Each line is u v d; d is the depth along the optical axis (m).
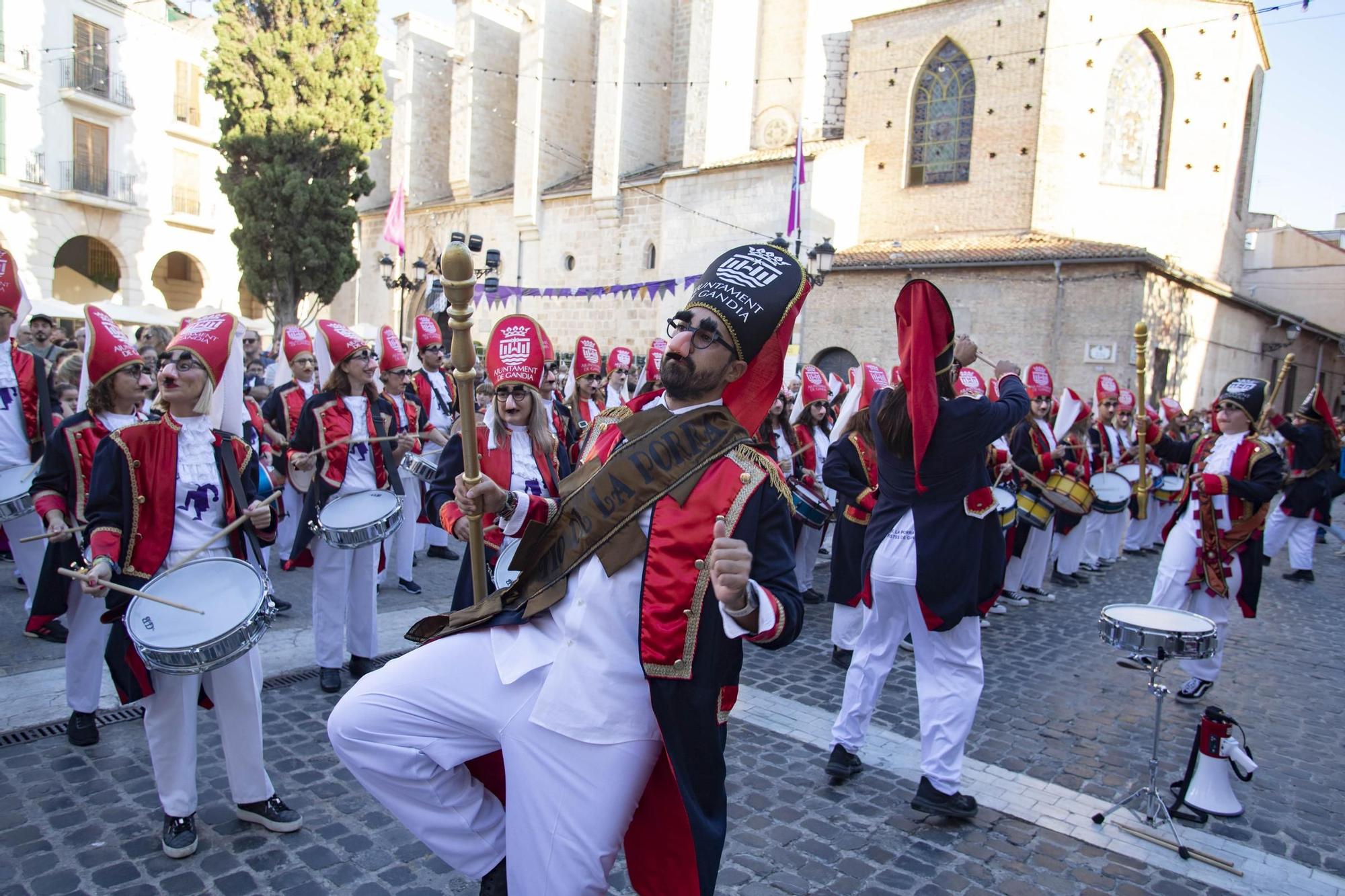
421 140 37.91
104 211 32.09
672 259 28.55
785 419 9.31
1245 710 6.80
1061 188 25.67
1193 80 26.83
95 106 31.30
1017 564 9.78
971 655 4.77
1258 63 29.69
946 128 27.28
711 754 2.45
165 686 3.93
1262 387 6.52
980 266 23.48
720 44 28.80
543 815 2.43
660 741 2.50
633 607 2.45
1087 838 4.65
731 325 2.52
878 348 24.98
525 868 2.45
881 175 28.09
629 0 30.48
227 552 4.26
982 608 4.75
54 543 4.88
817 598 9.73
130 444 4.02
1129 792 5.22
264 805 4.28
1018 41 25.66
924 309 4.52
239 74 28.61
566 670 2.47
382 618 7.67
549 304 32.62
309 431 6.12
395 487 6.45
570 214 32.06
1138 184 27.02
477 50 35.00
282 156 28.78
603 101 30.66
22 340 11.15
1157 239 27.11
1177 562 6.63
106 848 4.03
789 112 31.16
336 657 6.02
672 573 2.41
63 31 30.45
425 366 10.04
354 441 5.85
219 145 28.92
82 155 31.39
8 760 4.80
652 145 31.97
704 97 28.56
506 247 34.03
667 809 2.52
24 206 29.81
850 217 27.84
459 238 2.44
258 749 4.25
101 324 4.99
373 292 39.47
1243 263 35.81
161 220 34.03
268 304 29.97
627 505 2.47
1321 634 9.36
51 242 30.66
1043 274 22.95
